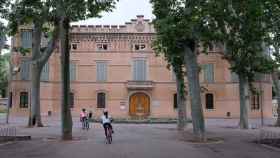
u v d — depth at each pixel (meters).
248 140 24.92
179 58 33.78
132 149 19.70
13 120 50.62
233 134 30.09
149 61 62.12
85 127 36.84
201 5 21.84
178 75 35.44
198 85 25.28
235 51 34.12
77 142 23.66
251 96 59.66
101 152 18.41
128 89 61.66
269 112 60.44
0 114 72.69
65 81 25.70
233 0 21.34
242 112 38.25
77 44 62.06
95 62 61.91
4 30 26.70
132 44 62.16
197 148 20.33
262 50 33.34
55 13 28.30
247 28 24.36
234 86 60.78
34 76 37.72
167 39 24.11
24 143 22.91
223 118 60.44
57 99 60.84
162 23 22.89
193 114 24.86
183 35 23.08
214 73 61.94
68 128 25.44
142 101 62.00
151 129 37.44
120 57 62.03
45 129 34.56
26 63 59.28
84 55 61.91
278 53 35.25
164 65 61.94
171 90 61.72
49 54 37.47
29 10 27.59
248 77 38.06
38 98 37.97
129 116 61.34
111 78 61.91
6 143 22.67
